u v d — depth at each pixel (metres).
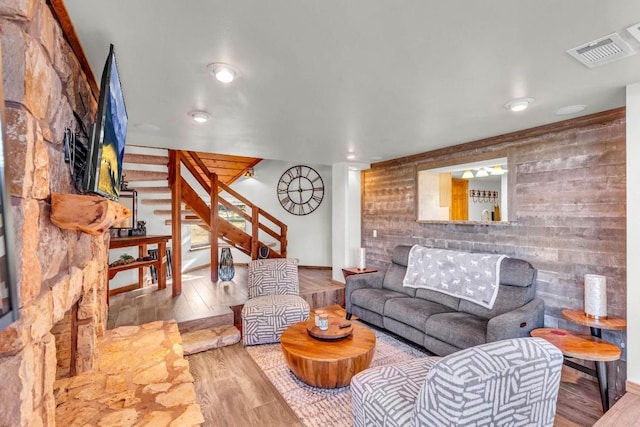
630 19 1.36
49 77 1.13
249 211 7.29
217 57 1.70
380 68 1.84
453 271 3.51
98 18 1.34
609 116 2.58
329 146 3.94
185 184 4.95
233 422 2.12
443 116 2.74
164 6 1.27
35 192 0.96
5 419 0.83
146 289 4.81
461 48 1.61
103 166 1.38
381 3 1.26
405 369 1.87
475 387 1.20
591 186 2.73
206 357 3.06
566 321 2.89
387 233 5.02
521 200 3.26
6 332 0.83
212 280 5.26
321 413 2.21
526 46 1.59
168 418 1.65
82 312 2.11
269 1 1.25
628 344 2.15
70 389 1.91
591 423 2.09
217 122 2.88
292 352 2.42
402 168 4.75
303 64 1.78
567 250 2.89
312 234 6.90
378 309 3.63
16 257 0.85
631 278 2.13
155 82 2.01
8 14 0.87
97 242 2.25
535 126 3.05
